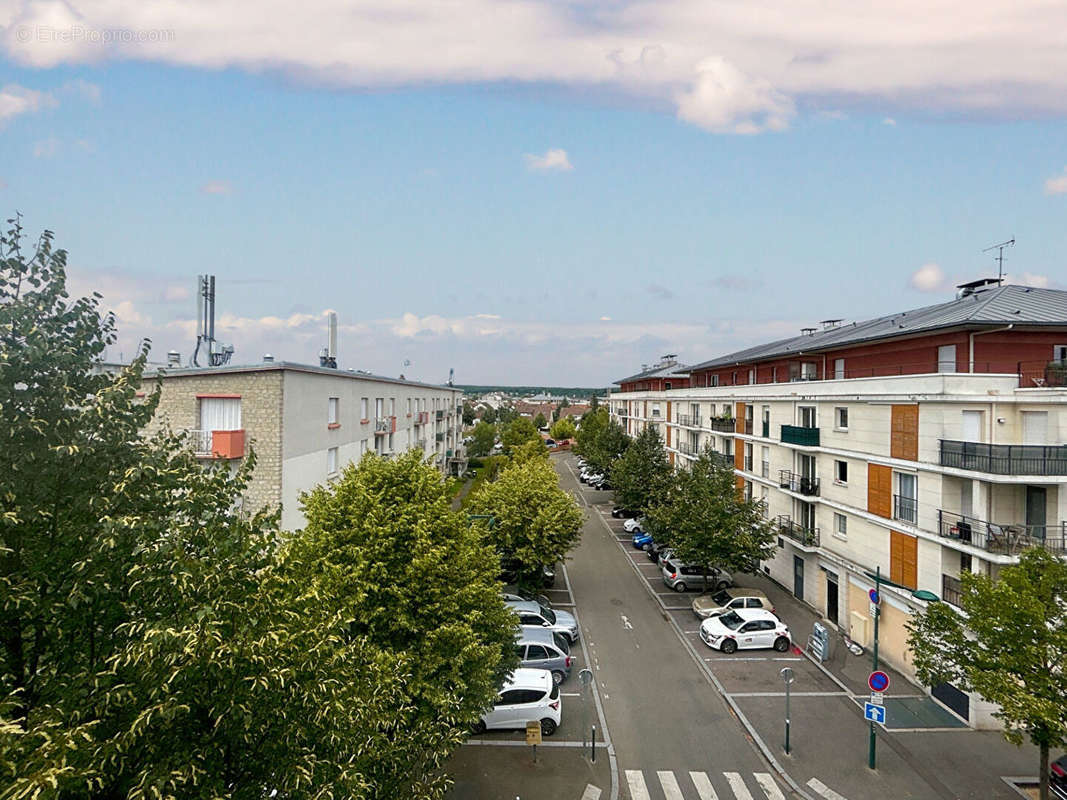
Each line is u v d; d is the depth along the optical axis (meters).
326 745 7.41
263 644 6.59
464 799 14.88
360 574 13.80
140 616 6.84
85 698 6.40
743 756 16.98
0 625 6.64
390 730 11.32
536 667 21.25
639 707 19.81
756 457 35.28
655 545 38.34
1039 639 12.84
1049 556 13.86
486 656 14.70
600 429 72.94
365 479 15.95
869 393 24.00
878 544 23.47
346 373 28.20
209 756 6.62
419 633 14.12
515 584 29.97
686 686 21.33
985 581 14.12
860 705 19.80
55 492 6.87
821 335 39.34
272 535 7.88
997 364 21.56
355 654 9.32
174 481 7.58
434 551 14.29
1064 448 17.55
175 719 6.56
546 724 18.09
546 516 28.69
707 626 25.02
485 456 89.50
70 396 7.01
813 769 16.20
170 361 27.47
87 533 6.87
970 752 16.97
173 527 7.10
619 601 30.73
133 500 7.18
